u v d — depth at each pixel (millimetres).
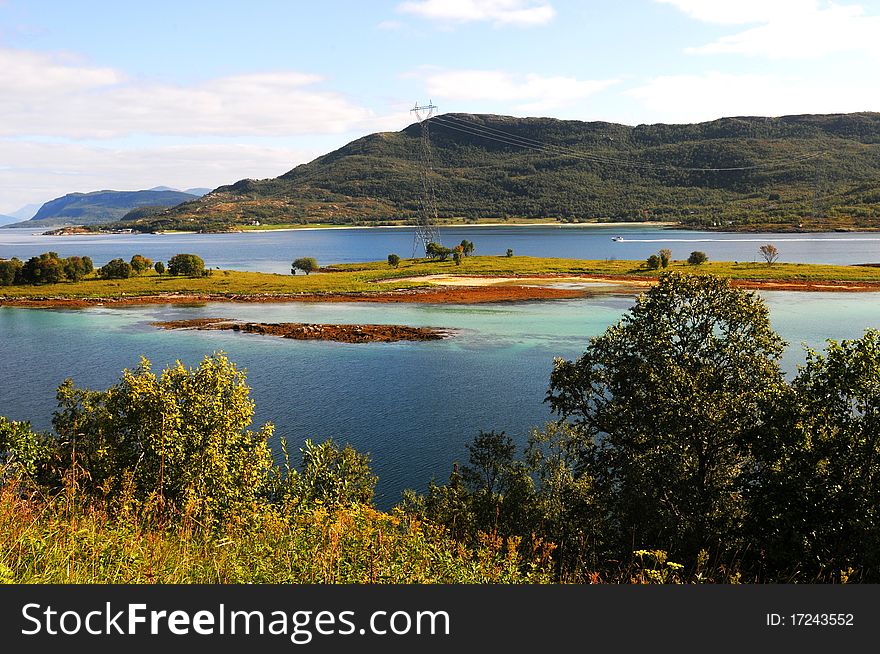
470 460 28672
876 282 122625
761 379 21406
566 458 28578
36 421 47375
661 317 23484
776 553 15062
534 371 62219
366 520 10523
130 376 17922
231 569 9328
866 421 16031
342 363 66750
